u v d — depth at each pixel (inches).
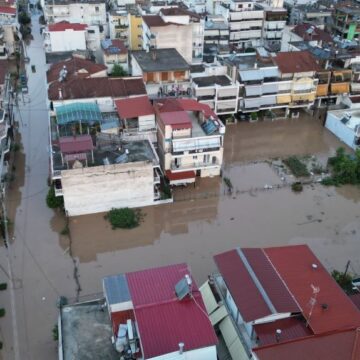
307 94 2962.6
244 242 1994.3
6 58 3831.2
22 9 5029.5
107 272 1814.7
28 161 2501.2
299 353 1139.9
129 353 1170.0
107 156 2084.2
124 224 2044.8
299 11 4387.3
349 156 2571.4
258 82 2839.6
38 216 2097.7
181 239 2007.9
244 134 2893.7
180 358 1140.5
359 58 3088.1
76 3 4045.3
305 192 2340.1
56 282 1753.2
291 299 1355.8
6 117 2519.7
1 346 1493.6
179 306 1228.5
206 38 3841.0
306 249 1573.6
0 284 1717.5
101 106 2442.2
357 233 2066.9
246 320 1290.6
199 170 2380.7
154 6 4045.3
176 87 2741.1
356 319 1312.7
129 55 3344.0
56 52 3235.7
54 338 1502.2
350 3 4562.0
